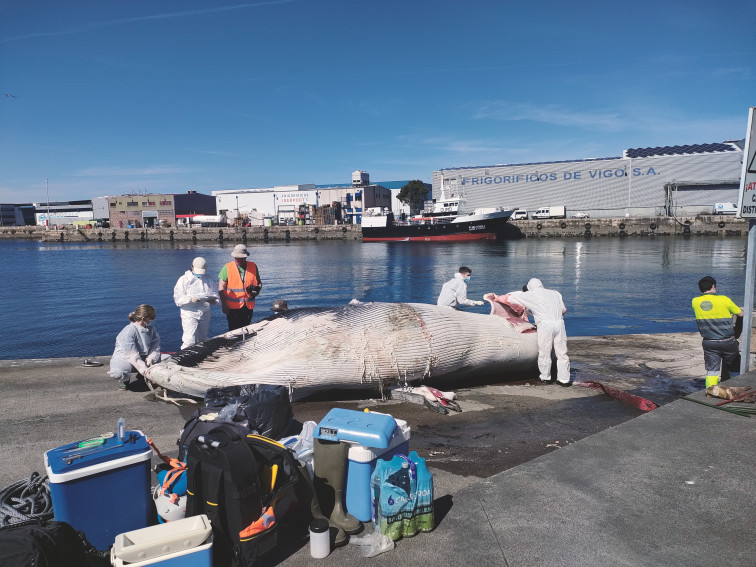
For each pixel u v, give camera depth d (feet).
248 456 8.61
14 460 13.60
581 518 9.81
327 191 377.71
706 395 16.79
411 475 9.39
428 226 234.58
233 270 24.79
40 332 54.19
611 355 28.81
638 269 110.83
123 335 20.34
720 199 247.50
